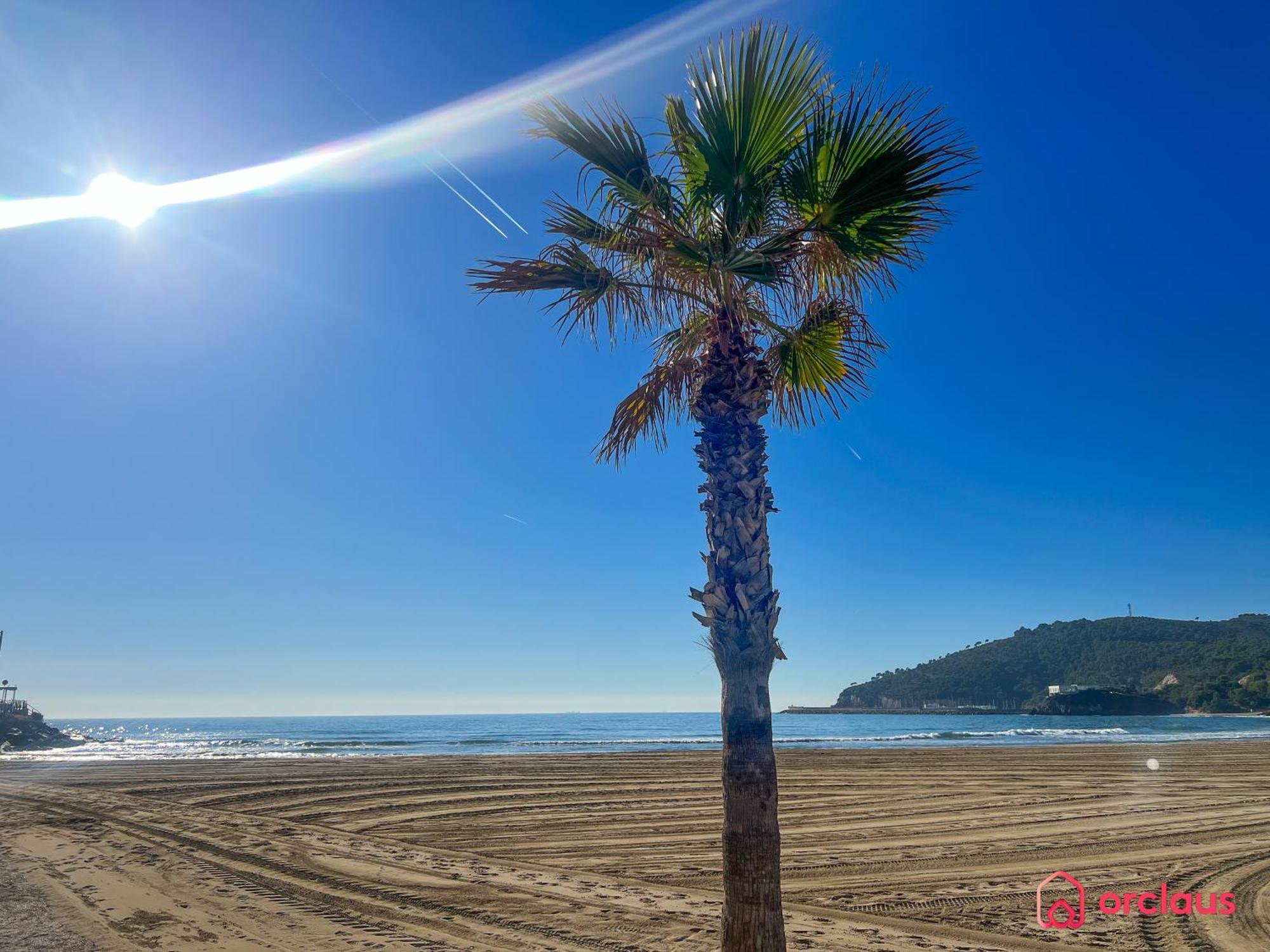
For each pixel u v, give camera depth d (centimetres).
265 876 941
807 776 2238
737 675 443
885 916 772
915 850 1123
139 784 1995
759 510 462
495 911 788
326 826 1377
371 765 2609
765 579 454
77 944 666
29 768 2541
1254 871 978
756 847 426
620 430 600
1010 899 845
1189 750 3491
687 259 491
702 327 559
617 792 1855
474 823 1414
